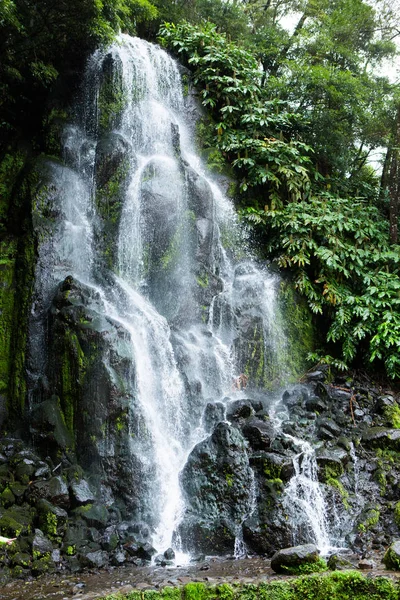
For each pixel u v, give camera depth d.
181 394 7.43
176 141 9.47
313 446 7.21
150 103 9.67
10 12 7.41
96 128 9.18
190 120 10.49
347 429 8.05
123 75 9.46
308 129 11.16
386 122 11.45
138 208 8.28
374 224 10.48
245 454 6.53
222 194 9.88
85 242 8.20
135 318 7.48
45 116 9.08
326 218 9.76
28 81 9.20
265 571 5.16
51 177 8.22
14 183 8.54
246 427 7.01
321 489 6.65
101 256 8.18
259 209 10.23
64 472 6.22
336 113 11.14
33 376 7.02
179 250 8.42
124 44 9.77
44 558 5.28
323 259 9.50
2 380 7.17
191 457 6.54
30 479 6.01
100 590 4.72
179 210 8.53
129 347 6.96
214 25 11.56
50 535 5.50
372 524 6.52
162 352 7.50
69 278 7.25
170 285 8.17
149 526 6.12
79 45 9.35
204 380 7.81
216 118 10.90
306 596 4.30
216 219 9.41
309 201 10.42
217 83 10.83
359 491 7.01
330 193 10.91
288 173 10.14
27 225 7.82
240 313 8.80
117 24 9.30
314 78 11.03
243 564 5.53
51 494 5.78
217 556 5.93
